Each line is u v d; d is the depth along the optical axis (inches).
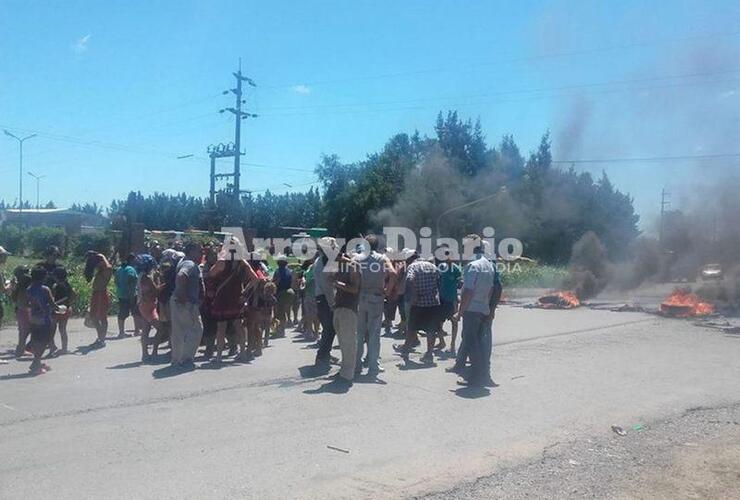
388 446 251.9
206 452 239.8
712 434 284.4
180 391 327.3
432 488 213.3
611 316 712.4
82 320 608.4
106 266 468.8
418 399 323.6
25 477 213.2
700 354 469.4
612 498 213.3
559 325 623.8
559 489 218.2
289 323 589.9
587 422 292.0
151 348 459.2
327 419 285.1
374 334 368.5
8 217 2706.7
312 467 227.8
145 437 255.4
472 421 288.2
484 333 356.2
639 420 298.4
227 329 428.5
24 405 298.2
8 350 449.1
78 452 237.3
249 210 1859.0
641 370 409.4
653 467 242.4
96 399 310.0
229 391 330.0
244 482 212.5
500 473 229.1
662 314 711.1
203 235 1371.8
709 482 229.3
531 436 270.2
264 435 261.1
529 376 384.5
